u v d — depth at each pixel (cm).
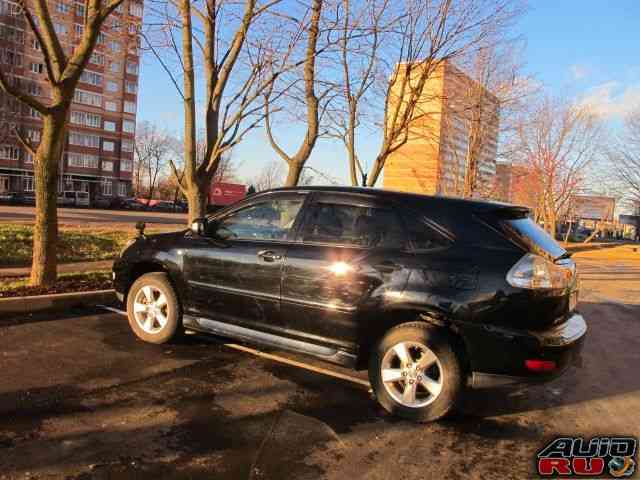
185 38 827
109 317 668
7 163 6844
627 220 8875
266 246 484
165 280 550
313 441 362
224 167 7462
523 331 381
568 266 418
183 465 317
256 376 486
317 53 868
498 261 393
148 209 5959
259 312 481
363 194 460
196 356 532
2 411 375
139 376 465
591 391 509
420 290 403
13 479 289
